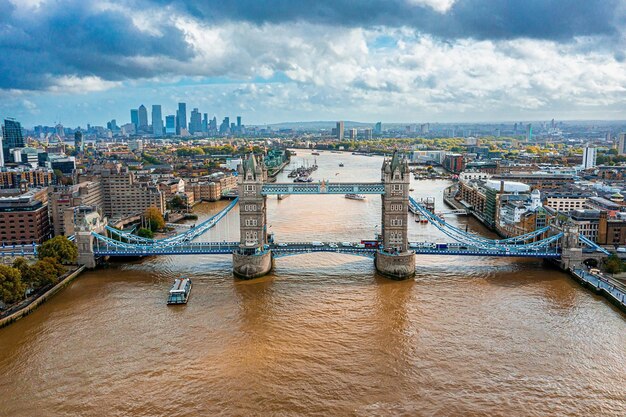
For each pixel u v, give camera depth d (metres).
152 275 189.00
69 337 136.50
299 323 144.25
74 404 107.19
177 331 139.75
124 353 127.56
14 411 105.00
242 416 102.56
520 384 112.94
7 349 130.00
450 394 109.50
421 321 145.12
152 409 105.19
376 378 115.62
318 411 104.00
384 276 185.25
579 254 188.62
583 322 144.25
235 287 174.88
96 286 177.00
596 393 109.69
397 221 187.88
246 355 126.19
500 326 141.50
